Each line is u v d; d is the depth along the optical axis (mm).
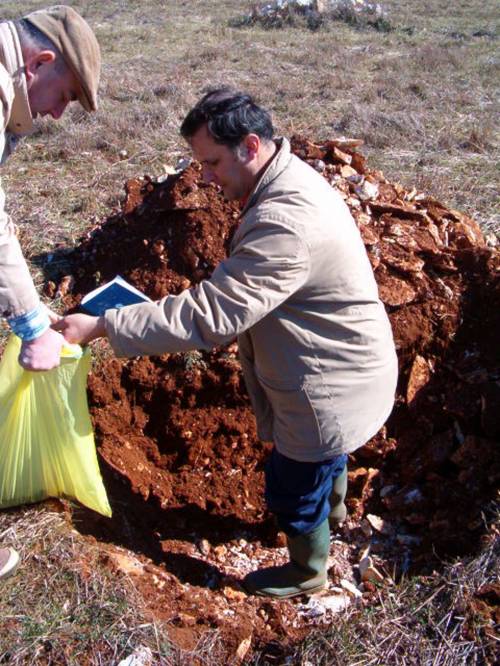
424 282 4004
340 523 3299
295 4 15320
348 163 4852
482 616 2580
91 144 7379
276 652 2689
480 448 3494
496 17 16391
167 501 3477
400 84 10258
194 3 18328
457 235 4590
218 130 2238
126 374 3707
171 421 3662
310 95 9781
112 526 3223
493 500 3262
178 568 3225
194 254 4270
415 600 2707
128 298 2865
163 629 2627
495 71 11273
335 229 2328
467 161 7340
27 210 5734
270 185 2305
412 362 3787
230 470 3600
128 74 10727
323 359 2453
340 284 2389
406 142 7801
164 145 7473
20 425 2857
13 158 7012
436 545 3217
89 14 16688
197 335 2303
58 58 2314
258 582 2984
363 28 14906
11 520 2996
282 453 2627
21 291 2375
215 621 2770
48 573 2768
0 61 2258
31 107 2395
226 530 3445
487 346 3818
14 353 2842
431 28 15000
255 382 2711
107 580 2787
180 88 9648
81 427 2830
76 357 2713
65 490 3041
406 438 3664
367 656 2508
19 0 18906
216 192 4441
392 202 4699
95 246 4855
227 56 12086
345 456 2869
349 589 3088
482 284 4004
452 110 9086
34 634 2529
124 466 3492
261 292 2256
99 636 2551
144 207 4734
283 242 2234
